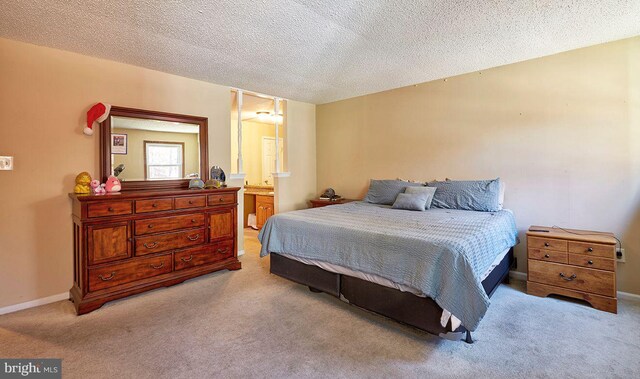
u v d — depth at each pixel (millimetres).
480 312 1681
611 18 2252
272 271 3010
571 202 2914
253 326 2195
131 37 2459
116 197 2566
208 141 3715
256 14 2133
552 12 2150
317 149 5176
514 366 1722
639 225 2613
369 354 1851
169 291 2836
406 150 4055
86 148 2830
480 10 2109
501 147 3291
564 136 2928
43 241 2633
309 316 2350
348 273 2328
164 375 1664
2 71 2422
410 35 2490
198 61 3020
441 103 3711
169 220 2902
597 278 2416
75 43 2555
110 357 1826
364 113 4500
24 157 2535
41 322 2264
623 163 2660
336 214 3047
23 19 2143
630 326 2148
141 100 3168
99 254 2502
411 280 1898
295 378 1639
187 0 1943
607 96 2709
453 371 1685
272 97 4508
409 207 3328
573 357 1798
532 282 2707
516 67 3162
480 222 2502
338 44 2652
